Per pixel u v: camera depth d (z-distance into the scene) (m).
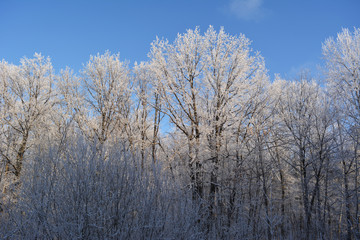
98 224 5.75
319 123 14.41
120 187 6.26
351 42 15.06
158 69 13.33
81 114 15.52
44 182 6.07
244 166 12.15
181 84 13.21
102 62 17.23
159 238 6.11
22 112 14.88
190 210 7.19
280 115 15.61
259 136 13.23
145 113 15.39
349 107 14.14
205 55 13.34
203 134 11.98
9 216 6.25
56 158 6.38
